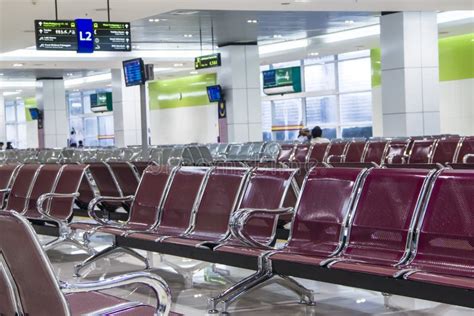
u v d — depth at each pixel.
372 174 4.07
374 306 4.41
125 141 24.89
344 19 17.67
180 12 15.48
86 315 3.16
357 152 8.35
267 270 4.41
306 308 4.42
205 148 10.27
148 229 5.44
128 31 13.13
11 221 2.57
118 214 7.11
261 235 4.63
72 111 37.78
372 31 19.28
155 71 25.84
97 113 35.19
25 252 2.63
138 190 5.80
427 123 15.42
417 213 3.75
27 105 39.34
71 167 6.44
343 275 3.77
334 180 4.25
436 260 3.60
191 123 28.56
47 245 6.16
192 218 5.16
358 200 4.07
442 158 7.27
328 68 24.22
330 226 4.17
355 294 4.78
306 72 25.03
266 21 17.41
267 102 26.88
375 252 3.89
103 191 7.23
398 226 3.81
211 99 21.12
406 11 15.14
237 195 4.84
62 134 29.03
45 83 28.75
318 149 8.95
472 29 18.50
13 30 15.02
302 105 25.55
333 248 4.11
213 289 5.07
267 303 4.59
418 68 15.34
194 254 4.75
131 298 4.86
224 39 20.47
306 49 21.56
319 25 18.67
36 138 39.09
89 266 6.09
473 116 19.80
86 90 36.59
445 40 20.38
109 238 7.81
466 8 14.66
